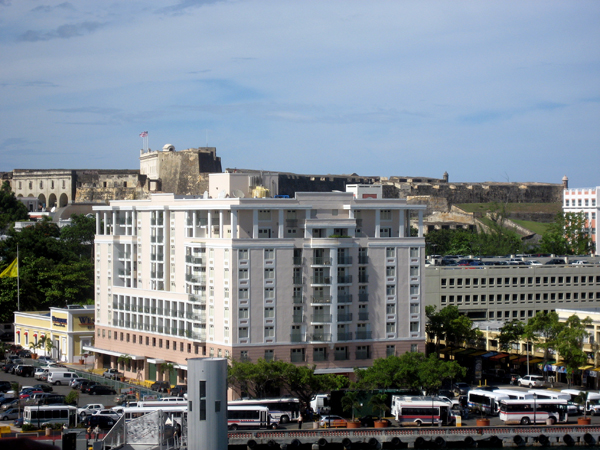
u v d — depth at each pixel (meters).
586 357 174.88
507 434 140.50
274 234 170.12
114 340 198.50
